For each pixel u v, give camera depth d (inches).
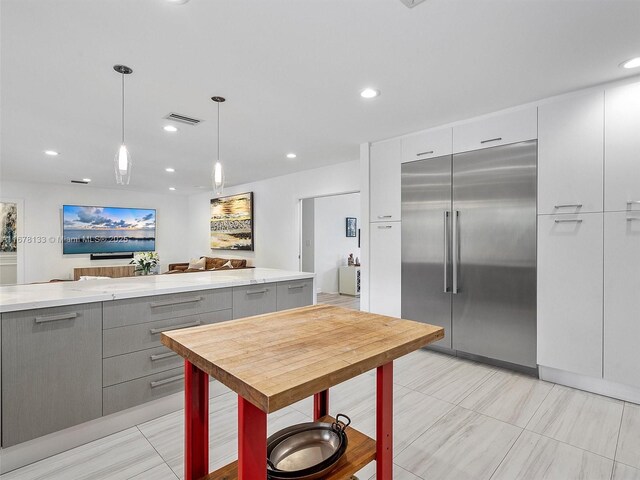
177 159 196.2
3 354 68.1
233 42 78.6
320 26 72.9
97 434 81.0
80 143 161.2
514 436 81.7
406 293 145.6
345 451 51.4
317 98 110.5
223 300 104.0
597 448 76.8
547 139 108.8
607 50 82.4
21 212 275.3
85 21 70.1
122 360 84.3
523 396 102.0
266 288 116.0
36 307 71.7
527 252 113.2
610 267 98.0
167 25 71.9
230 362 40.9
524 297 113.9
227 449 76.9
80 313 77.7
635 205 94.0
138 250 333.1
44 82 97.5
